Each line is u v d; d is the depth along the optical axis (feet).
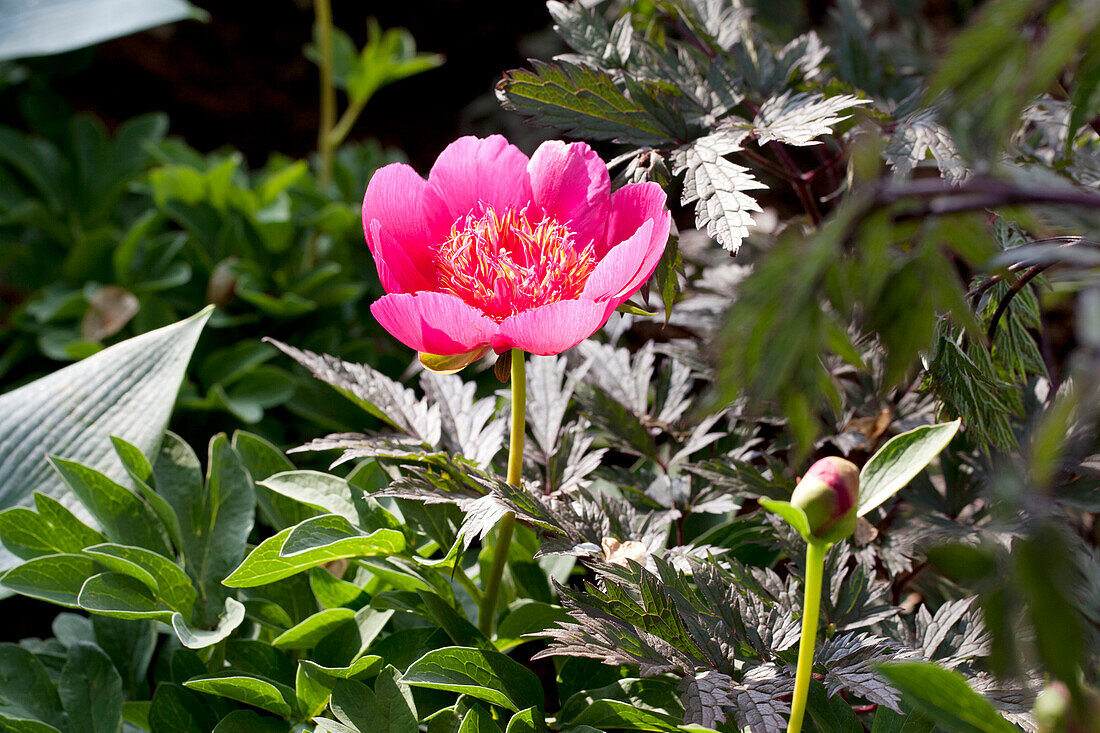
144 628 3.48
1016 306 3.22
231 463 3.46
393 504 3.37
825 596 3.10
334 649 3.27
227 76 8.91
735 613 3.01
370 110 9.48
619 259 2.98
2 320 5.89
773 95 3.48
